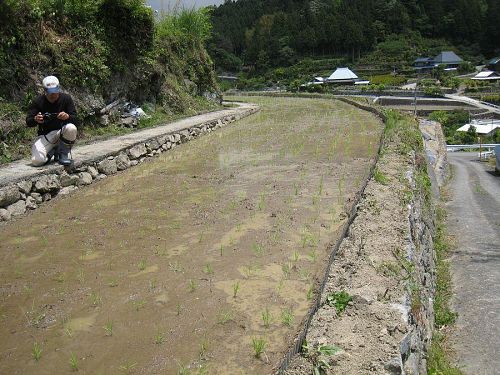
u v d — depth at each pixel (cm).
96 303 382
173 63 1778
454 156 3253
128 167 931
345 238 486
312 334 308
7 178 641
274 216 587
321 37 8638
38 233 556
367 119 1814
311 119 1847
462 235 1053
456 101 5278
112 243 515
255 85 7225
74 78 1034
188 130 1306
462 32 9119
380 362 278
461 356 552
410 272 416
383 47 8619
